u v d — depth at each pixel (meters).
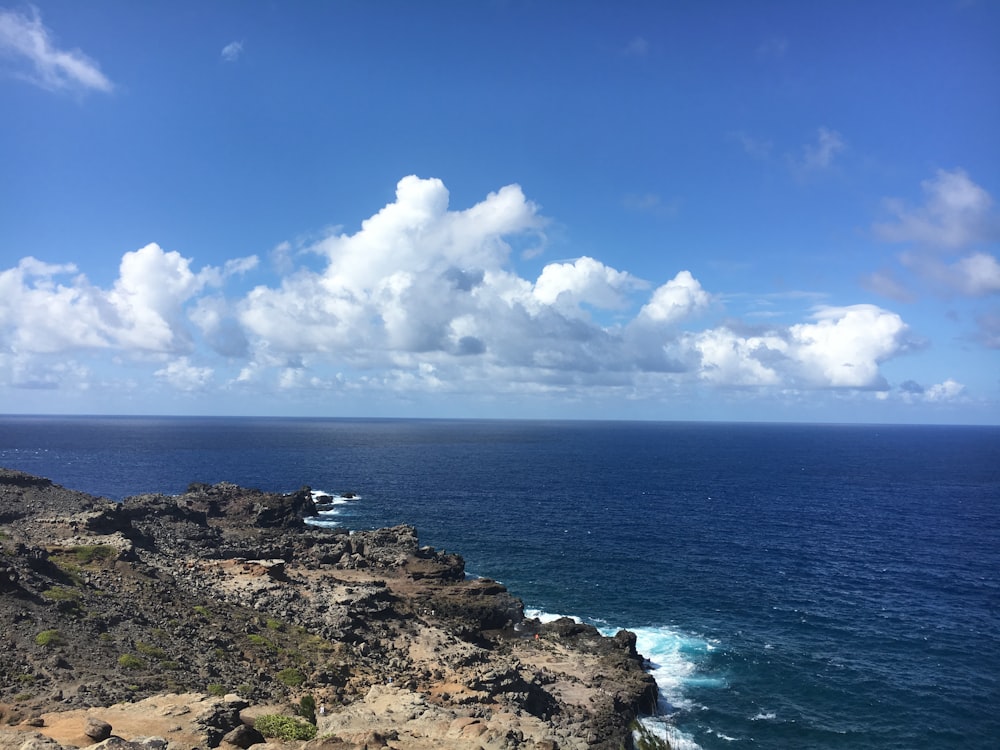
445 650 68.25
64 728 33.66
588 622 88.75
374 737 36.53
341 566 101.69
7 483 114.25
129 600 60.09
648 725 61.91
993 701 67.38
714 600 97.69
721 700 67.19
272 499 147.00
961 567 117.56
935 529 151.38
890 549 130.88
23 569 56.91
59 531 86.81
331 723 40.28
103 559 71.50
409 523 151.50
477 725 42.75
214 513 135.12
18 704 37.12
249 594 73.12
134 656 48.34
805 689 69.62
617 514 166.88
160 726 35.38
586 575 110.00
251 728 36.31
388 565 101.88
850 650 79.56
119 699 40.28
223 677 49.03
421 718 44.25
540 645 78.12
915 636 84.12
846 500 195.12
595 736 56.25
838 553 127.12
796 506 183.12
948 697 68.00
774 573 112.44
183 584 71.81
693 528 150.00
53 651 45.66
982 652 79.25
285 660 55.91
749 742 59.62
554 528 148.00
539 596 99.00
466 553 124.12
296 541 114.75
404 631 73.06
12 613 49.38
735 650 79.38
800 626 87.31
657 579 108.06
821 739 60.28
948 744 59.62
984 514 172.12
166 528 111.12
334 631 67.44
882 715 64.44
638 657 75.94
